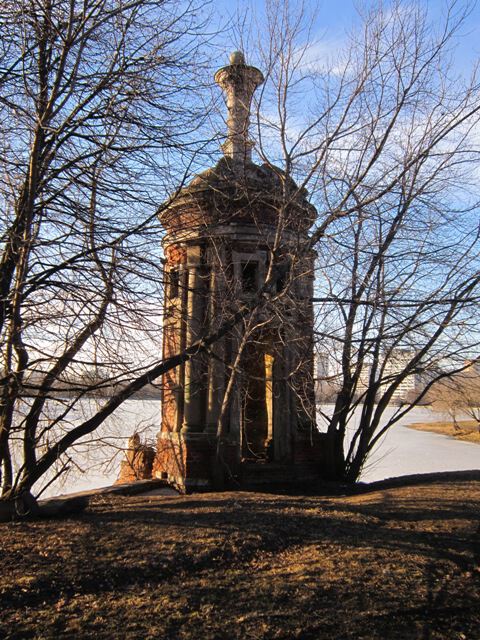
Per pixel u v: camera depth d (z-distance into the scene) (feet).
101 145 21.44
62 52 20.38
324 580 16.66
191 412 34.17
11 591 14.34
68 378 21.31
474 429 125.90
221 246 31.22
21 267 19.38
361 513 23.94
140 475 37.40
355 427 52.60
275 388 35.55
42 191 21.86
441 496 27.99
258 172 31.76
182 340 32.53
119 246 21.01
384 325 30.48
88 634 12.73
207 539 19.02
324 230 24.98
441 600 16.38
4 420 20.80
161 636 12.92
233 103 31.17
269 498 26.96
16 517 20.84
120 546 17.85
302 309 27.02
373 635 14.16
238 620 14.01
